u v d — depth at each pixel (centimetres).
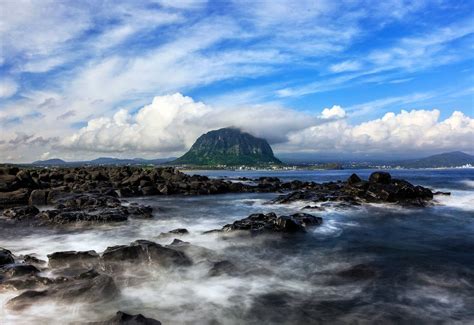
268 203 3709
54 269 1347
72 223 2447
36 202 3494
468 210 3108
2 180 3722
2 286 1139
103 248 1844
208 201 4122
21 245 1914
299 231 2152
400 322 969
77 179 6044
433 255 1667
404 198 3447
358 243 1938
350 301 1118
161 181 5928
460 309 1051
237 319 997
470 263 1519
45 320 962
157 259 1398
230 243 1898
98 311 1037
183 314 1027
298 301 1120
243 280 1319
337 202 3366
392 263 1529
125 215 2705
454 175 11300
